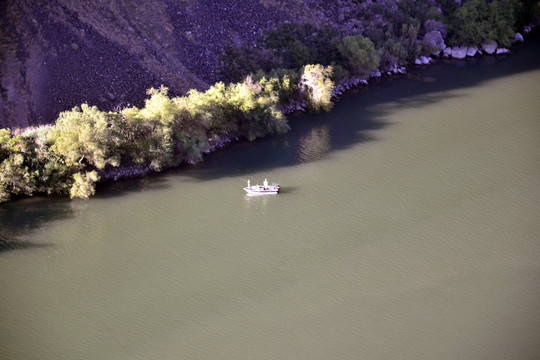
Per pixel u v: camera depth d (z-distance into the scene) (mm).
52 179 128875
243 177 137125
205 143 142250
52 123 138375
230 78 161375
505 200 132000
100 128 129250
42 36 146750
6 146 126625
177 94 152875
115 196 130250
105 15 155750
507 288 112188
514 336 103250
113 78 148125
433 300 109688
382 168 140625
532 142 150375
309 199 131375
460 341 102312
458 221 126500
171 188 133125
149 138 134500
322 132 153750
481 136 153000
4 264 114688
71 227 122875
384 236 122812
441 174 139250
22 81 141125
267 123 150250
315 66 161500
